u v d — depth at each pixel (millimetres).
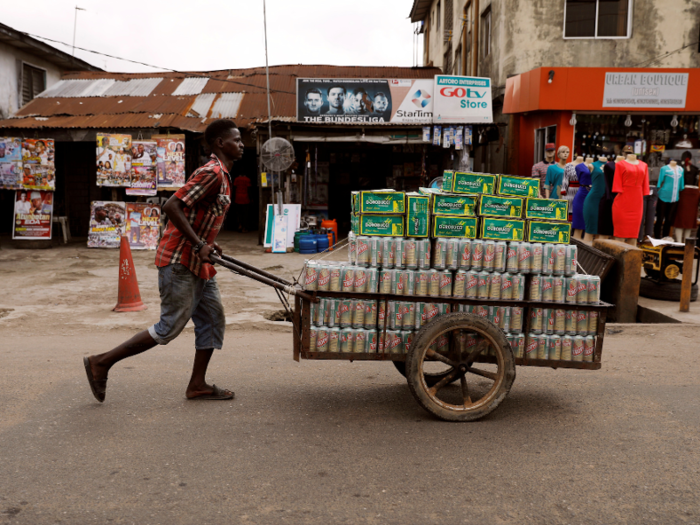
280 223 12688
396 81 13539
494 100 15375
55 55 17938
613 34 13883
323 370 4828
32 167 12953
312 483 2844
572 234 11055
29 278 9312
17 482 2799
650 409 3943
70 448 3184
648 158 13312
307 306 3650
